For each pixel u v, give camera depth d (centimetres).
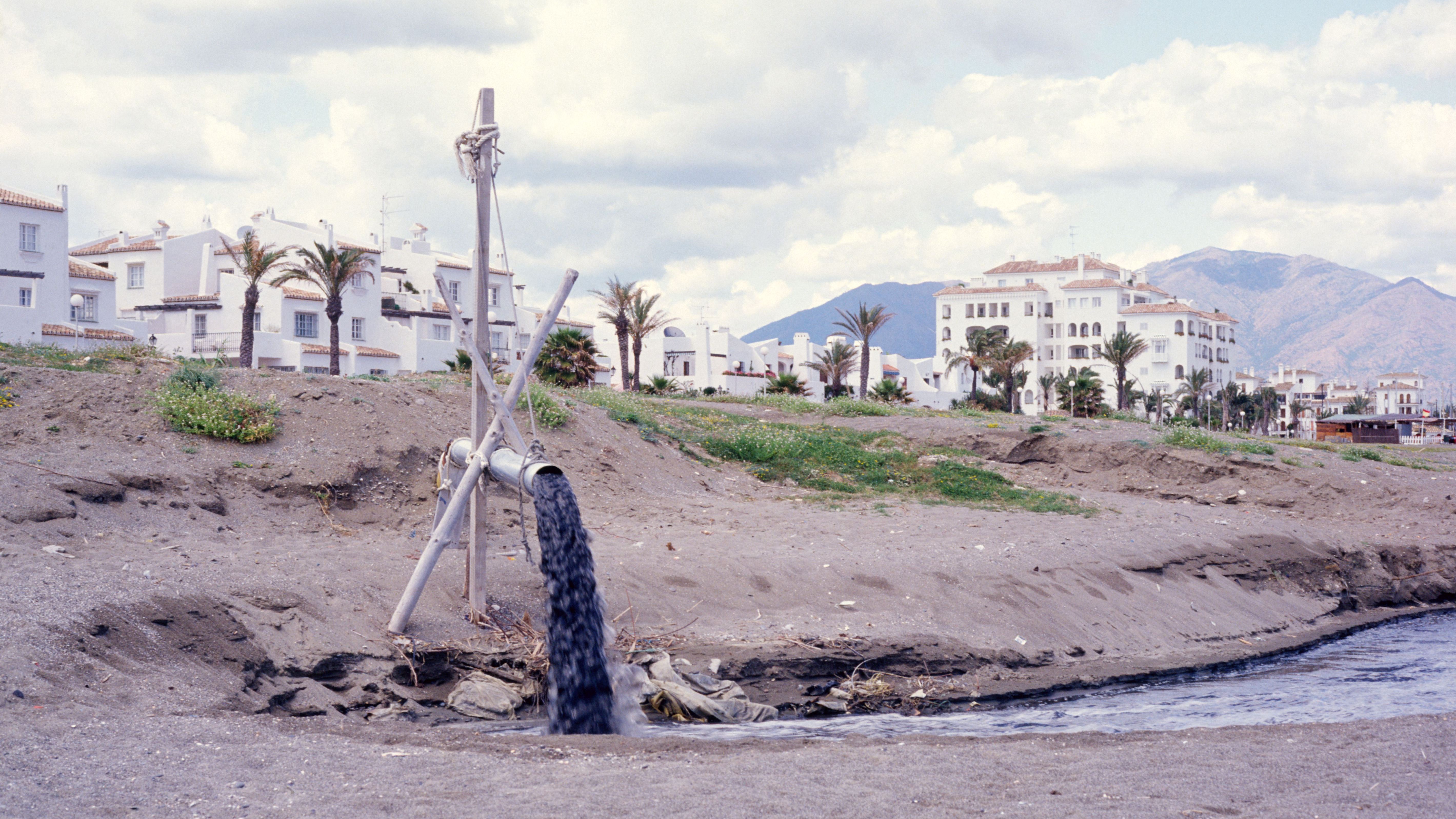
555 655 942
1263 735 845
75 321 4606
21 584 920
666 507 1906
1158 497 2758
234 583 1053
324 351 5403
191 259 5950
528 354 1134
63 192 4606
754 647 1193
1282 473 2759
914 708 1101
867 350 6644
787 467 2466
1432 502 2605
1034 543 1764
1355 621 1856
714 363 8200
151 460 1416
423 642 1077
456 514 1096
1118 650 1424
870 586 1444
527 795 608
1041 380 10825
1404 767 720
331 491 1491
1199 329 11956
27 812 538
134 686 811
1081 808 611
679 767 692
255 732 741
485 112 1148
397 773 653
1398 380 19388
